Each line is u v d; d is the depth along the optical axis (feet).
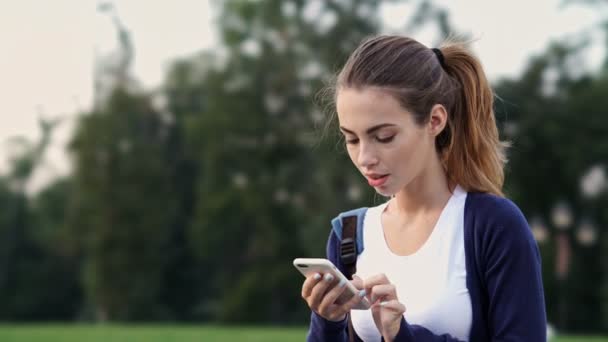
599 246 138.92
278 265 142.72
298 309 144.97
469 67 10.66
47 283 171.42
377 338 10.66
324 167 128.36
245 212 144.66
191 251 159.53
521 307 9.82
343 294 9.84
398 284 10.46
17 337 62.75
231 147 140.67
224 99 139.54
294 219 139.95
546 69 137.69
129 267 154.40
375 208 11.16
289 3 138.10
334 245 11.26
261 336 63.57
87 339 60.64
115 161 156.15
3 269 172.55
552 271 136.36
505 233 9.96
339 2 135.03
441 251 10.25
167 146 163.94
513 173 134.82
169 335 64.85
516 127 135.54
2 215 173.88
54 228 174.50
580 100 135.33
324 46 133.49
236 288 146.82
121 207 154.92
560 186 138.41
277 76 136.46
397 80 9.86
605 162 134.92
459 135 10.57
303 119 136.15
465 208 10.29
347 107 9.94
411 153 9.96
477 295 10.10
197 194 161.07
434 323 10.16
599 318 137.59
